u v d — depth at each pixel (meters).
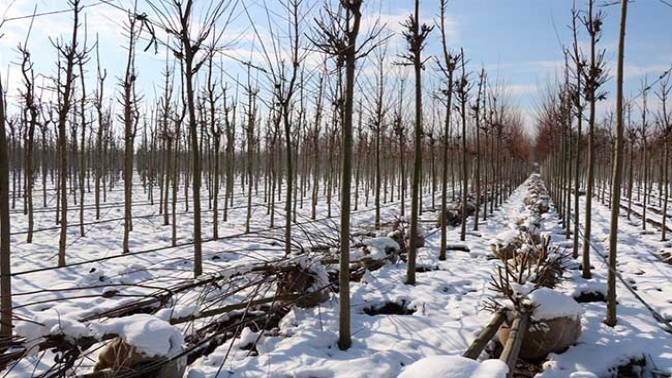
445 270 7.98
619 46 4.96
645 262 8.16
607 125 19.67
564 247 10.01
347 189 4.55
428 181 27.55
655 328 5.20
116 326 3.63
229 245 10.39
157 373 3.56
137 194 23.80
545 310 4.47
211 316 5.18
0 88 4.75
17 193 22.67
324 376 4.00
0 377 4.16
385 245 8.06
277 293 5.43
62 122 8.14
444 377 2.71
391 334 5.04
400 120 13.98
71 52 8.19
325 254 7.04
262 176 34.88
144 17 5.46
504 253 8.27
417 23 6.75
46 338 3.54
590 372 4.16
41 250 9.66
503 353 3.65
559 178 15.31
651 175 21.67
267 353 4.50
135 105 12.43
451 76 9.23
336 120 13.11
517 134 25.30
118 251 9.84
